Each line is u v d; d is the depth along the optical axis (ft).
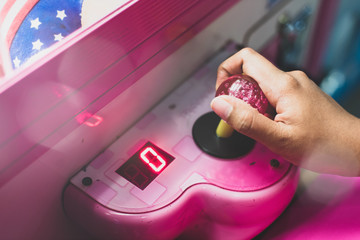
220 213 2.11
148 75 2.25
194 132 2.28
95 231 2.09
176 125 2.35
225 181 2.09
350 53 4.84
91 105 1.88
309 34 4.31
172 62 2.40
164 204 2.01
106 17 1.78
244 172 2.13
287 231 2.25
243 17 2.95
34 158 1.74
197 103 2.47
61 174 2.05
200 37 2.52
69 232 2.35
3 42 1.74
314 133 1.98
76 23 1.87
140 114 2.39
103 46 1.80
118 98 2.11
